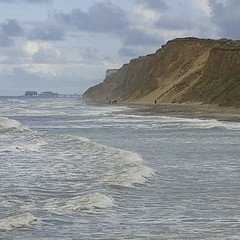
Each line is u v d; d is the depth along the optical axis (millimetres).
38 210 18188
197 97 150500
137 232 15352
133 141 48750
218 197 20797
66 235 14938
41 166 30969
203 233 15141
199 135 54188
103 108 155250
